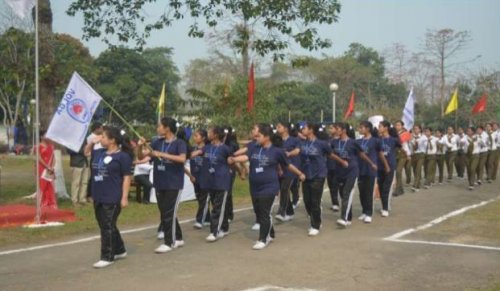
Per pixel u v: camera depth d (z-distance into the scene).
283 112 21.77
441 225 10.84
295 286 6.70
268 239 9.01
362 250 8.62
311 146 10.02
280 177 11.03
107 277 7.05
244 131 19.81
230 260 7.98
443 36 46.78
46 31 14.38
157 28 15.77
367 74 57.25
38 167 10.53
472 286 6.72
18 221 10.45
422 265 7.72
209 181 9.38
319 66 56.09
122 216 11.64
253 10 14.87
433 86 49.78
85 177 13.08
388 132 12.25
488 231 10.20
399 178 15.58
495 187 17.89
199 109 20.53
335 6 14.78
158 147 8.59
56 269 7.46
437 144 18.12
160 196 8.61
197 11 15.53
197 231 10.31
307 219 11.70
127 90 49.16
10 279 6.97
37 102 10.73
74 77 10.02
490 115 43.34
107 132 7.61
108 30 15.69
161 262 7.86
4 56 13.94
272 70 52.53
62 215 10.95
